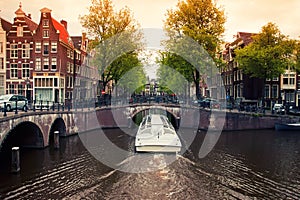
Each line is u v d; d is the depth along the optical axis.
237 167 17.17
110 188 13.48
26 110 20.16
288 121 33.66
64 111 26.22
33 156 19.47
